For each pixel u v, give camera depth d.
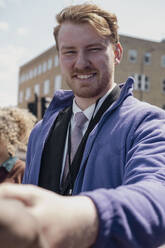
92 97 1.46
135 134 1.12
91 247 0.40
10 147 2.57
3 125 2.53
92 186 1.20
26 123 2.66
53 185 1.46
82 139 1.41
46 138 1.58
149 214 0.48
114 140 1.19
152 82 34.75
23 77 52.28
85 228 0.36
